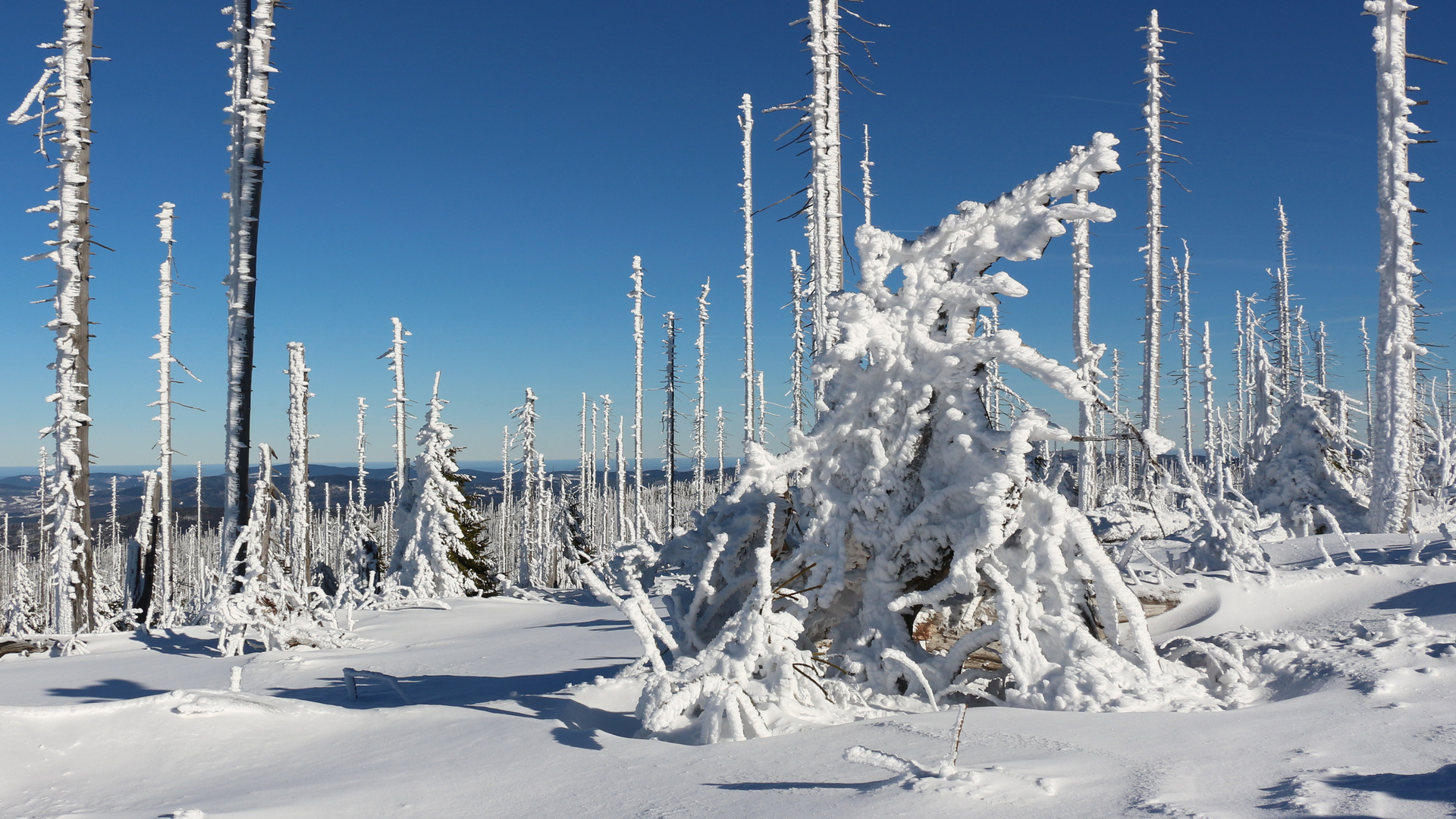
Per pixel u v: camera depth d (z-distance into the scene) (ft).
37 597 156.25
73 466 44.50
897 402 20.36
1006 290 18.79
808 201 58.08
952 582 18.25
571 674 26.91
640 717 17.17
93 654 39.91
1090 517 30.71
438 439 90.68
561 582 126.41
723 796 11.00
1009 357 18.25
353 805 11.68
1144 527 25.55
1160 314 80.28
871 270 21.47
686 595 22.59
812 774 11.68
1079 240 80.12
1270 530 45.60
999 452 18.57
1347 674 15.69
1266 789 9.43
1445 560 27.22
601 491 229.86
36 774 14.29
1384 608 23.20
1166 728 12.96
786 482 22.75
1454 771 9.29
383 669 31.81
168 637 43.93
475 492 98.73
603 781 12.26
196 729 16.22
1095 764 10.98
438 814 11.19
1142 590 26.32
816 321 55.31
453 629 47.85
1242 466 101.24
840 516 20.83
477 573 95.35
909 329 20.47
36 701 27.14
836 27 57.00
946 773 10.47
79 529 44.55
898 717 15.69
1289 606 24.91
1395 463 50.42
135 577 55.11
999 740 12.88
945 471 19.58
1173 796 9.27
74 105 44.70
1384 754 10.62
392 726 16.79
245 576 40.29
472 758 14.11
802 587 20.94
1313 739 11.65
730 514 22.93
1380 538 41.22
